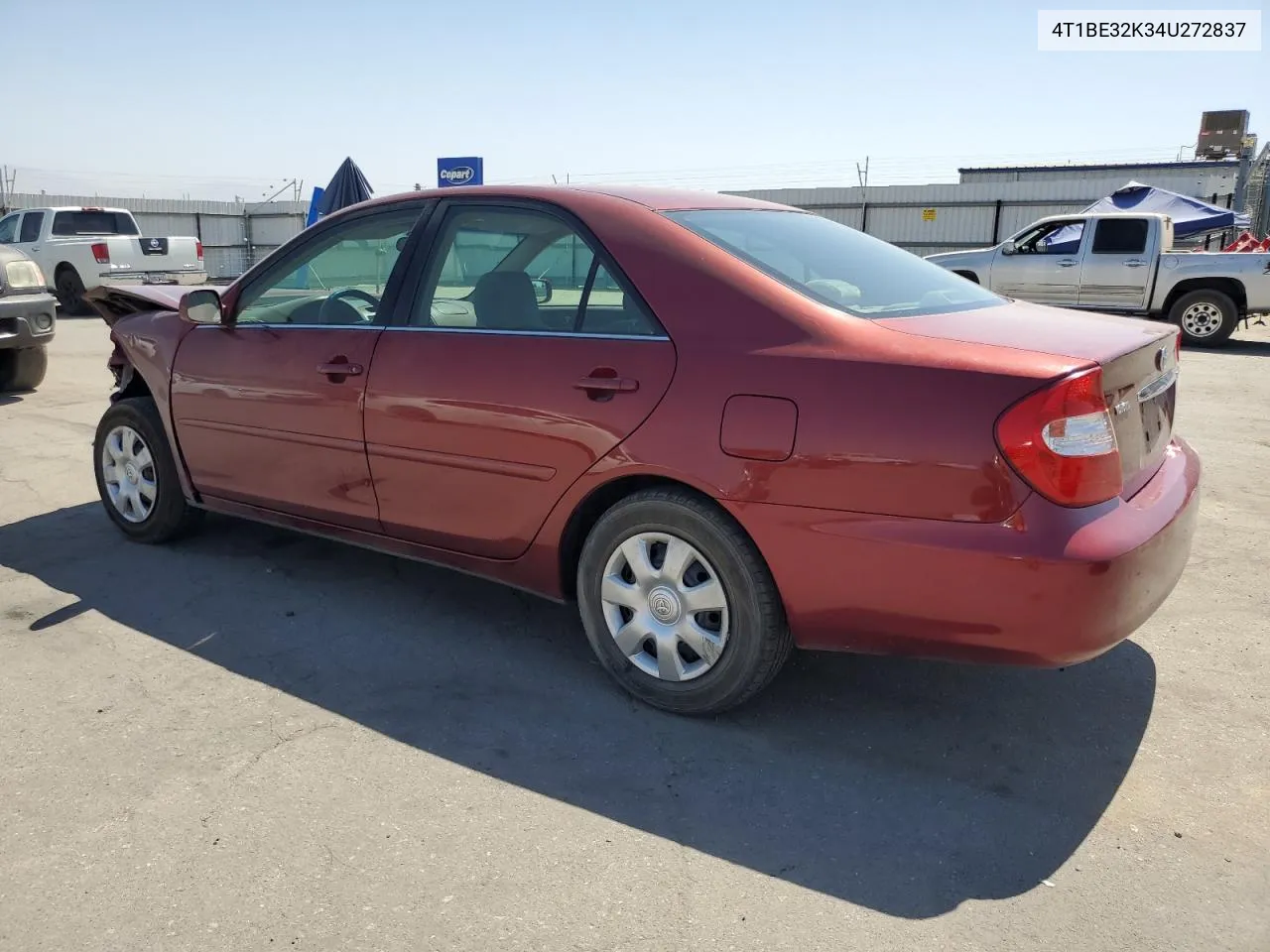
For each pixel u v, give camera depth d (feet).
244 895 7.57
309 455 12.67
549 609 13.29
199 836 8.27
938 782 9.23
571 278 10.62
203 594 13.61
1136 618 8.57
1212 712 10.52
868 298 10.10
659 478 10.07
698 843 8.30
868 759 9.64
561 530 10.62
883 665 11.64
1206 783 9.19
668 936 7.18
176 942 7.08
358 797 8.87
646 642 10.48
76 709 10.38
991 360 8.44
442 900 7.54
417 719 10.30
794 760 9.61
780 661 9.86
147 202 98.17
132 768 9.28
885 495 8.63
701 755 9.68
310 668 11.43
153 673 11.24
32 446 22.11
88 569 14.49
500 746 9.79
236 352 13.38
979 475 8.27
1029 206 91.66
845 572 8.89
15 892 7.59
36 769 9.24
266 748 9.68
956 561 8.38
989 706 10.67
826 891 7.70
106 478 15.69
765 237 10.96
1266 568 14.76
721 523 9.50
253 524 16.69
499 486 10.91
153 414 14.92
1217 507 18.06
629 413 9.85
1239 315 46.09
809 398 8.93
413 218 12.12
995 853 8.18
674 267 10.00
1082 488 8.21
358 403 11.92
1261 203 93.30
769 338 9.32
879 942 7.13
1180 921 7.35
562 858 8.07
